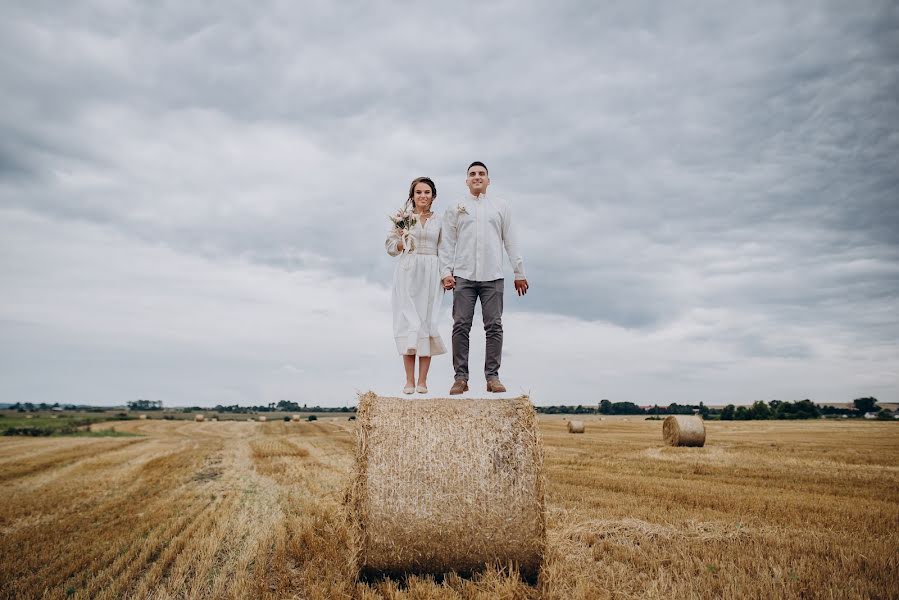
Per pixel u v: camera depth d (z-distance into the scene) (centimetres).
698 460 1524
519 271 659
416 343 634
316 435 2886
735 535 676
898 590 486
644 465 1407
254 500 978
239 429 3769
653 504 880
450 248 647
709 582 518
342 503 588
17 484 1258
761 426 3838
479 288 644
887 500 925
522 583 518
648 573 549
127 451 2061
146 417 6675
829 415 7106
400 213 662
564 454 1689
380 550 548
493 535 541
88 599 530
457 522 543
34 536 763
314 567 579
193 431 3619
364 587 531
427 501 546
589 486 1065
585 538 671
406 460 558
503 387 618
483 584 518
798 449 1834
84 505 997
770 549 619
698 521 757
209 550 655
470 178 653
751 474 1238
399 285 660
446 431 568
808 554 606
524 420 566
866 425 4016
